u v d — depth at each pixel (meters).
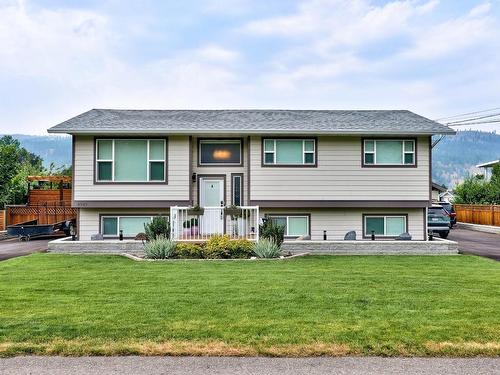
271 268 11.09
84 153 16.41
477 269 11.08
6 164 24.97
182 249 13.43
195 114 19.05
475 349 5.13
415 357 4.96
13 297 7.71
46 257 13.41
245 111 20.00
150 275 9.99
